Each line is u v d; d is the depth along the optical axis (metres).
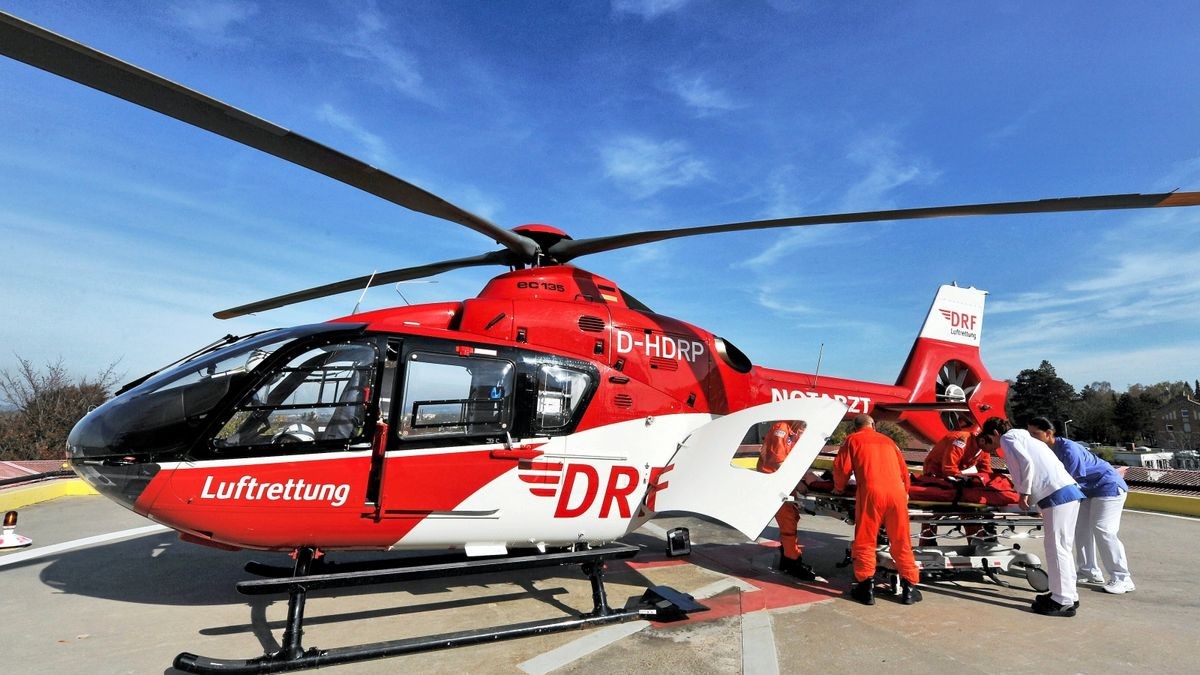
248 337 4.42
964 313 8.87
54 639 3.85
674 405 5.39
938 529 8.70
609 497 4.78
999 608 4.75
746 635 4.03
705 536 7.93
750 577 5.67
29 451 15.30
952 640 4.01
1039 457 4.70
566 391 4.77
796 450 4.53
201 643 3.81
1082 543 5.51
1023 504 5.26
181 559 6.01
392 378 4.17
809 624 4.29
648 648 3.78
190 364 4.03
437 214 4.72
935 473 6.27
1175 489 10.78
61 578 5.29
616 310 5.44
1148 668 3.60
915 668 3.54
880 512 4.85
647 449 5.06
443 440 4.21
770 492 4.35
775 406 5.07
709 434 5.19
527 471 4.46
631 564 6.20
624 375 5.11
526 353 4.67
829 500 5.59
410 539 4.19
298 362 4.02
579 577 5.57
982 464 6.14
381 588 5.12
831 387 7.30
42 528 7.53
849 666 3.54
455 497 4.21
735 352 6.27
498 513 4.36
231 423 3.81
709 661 3.58
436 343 4.36
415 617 4.40
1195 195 4.03
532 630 3.86
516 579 5.46
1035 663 3.65
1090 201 4.25
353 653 3.42
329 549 4.10
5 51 2.98
